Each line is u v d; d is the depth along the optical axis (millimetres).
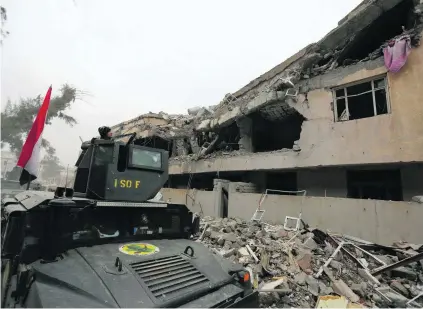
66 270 2533
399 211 7492
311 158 10477
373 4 8930
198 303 2570
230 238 7898
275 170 12516
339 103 10750
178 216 4363
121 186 3615
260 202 11398
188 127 19547
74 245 3055
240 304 2871
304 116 11031
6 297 2477
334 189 10742
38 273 2477
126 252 3053
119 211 3615
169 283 2660
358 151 9180
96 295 2232
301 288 5359
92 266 2611
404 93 8414
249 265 6211
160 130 21297
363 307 4812
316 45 10773
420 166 8633
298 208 9992
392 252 7059
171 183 20844
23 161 4465
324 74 10742
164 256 3135
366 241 7738
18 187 9289
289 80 11227
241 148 14414
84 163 4125
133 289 2406
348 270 6250
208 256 3535
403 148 8180
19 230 2869
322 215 9242
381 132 8727
